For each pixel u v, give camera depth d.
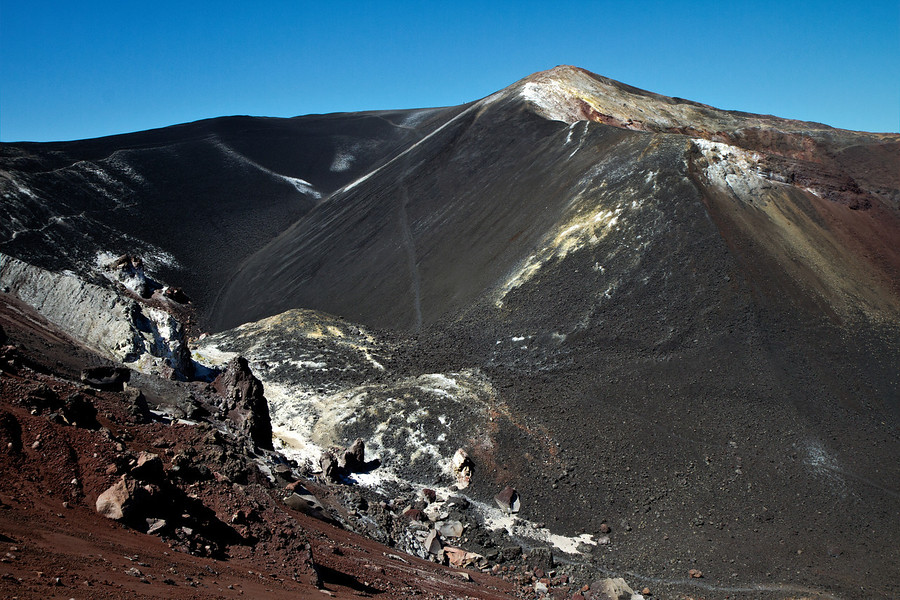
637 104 116.44
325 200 131.50
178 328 49.19
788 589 33.88
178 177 129.12
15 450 17.50
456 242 86.06
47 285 46.00
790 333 55.25
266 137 164.25
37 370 28.59
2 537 13.29
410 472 44.25
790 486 41.75
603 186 76.19
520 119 110.00
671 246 64.38
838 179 79.12
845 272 65.56
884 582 34.22
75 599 11.61
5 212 91.94
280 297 92.44
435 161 113.38
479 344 62.56
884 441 45.81
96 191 111.31
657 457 44.69
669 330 56.69
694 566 36.25
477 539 37.88
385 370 58.06
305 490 31.72
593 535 39.72
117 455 19.30
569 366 55.78
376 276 87.31
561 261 69.00
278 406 52.59
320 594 18.23
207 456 25.19
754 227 67.69
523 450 45.38
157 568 15.09
